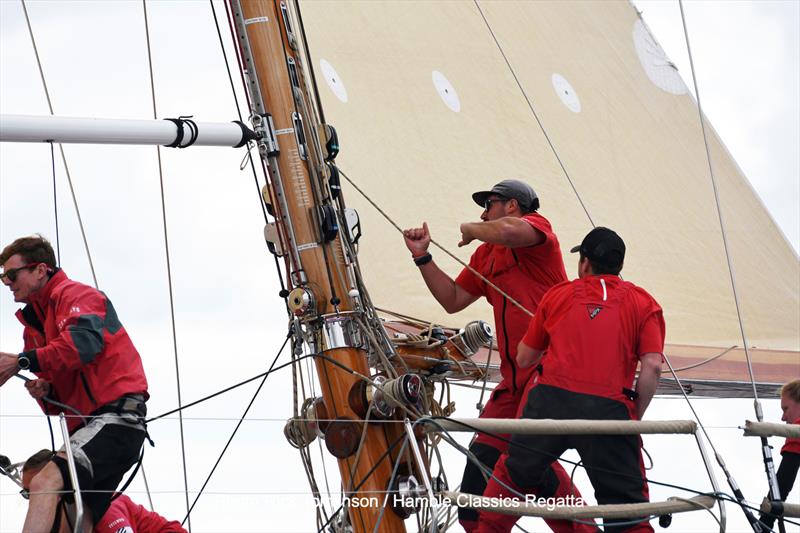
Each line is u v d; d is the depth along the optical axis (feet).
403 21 72.43
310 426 50.49
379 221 67.46
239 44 51.29
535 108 76.43
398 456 45.60
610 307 48.06
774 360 76.89
